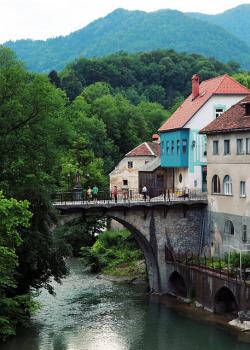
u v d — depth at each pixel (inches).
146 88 6392.7
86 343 1251.2
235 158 1616.6
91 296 1723.7
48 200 1368.1
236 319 1360.7
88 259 2193.7
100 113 4185.5
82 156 2906.0
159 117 5044.3
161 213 1792.6
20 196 1305.4
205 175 1973.4
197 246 1831.9
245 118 1595.7
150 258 1820.9
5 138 1363.2
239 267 1455.5
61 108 1609.3
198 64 6692.9
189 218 1824.6
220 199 1712.6
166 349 1206.3
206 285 1510.8
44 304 1620.3
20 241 1016.2
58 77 5027.1
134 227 1756.9
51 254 1371.8
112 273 2059.5
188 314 1485.0
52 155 1508.4
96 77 5989.2
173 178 2132.1
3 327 1151.6
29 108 1439.5
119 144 4254.4
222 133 1683.1
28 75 1526.8
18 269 1325.0
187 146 1964.8
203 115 1952.5
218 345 1221.7
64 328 1371.8
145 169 2363.4
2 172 1430.9
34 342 1259.8
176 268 1707.7
